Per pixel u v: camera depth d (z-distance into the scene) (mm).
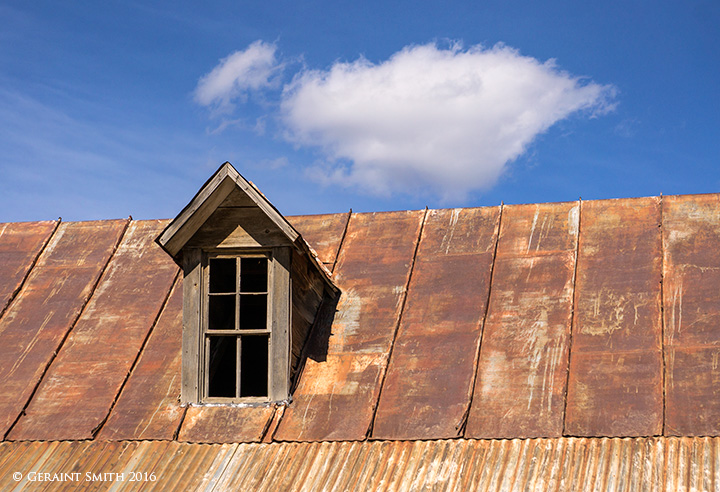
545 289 9758
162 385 9703
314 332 9953
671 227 10109
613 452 7914
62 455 9062
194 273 9789
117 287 11102
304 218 11805
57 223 12312
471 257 10414
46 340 10453
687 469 7566
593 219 10523
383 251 10852
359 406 8977
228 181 9664
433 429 8555
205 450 8891
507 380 8875
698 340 8719
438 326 9641
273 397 9312
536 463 7988
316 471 8391
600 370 8703
